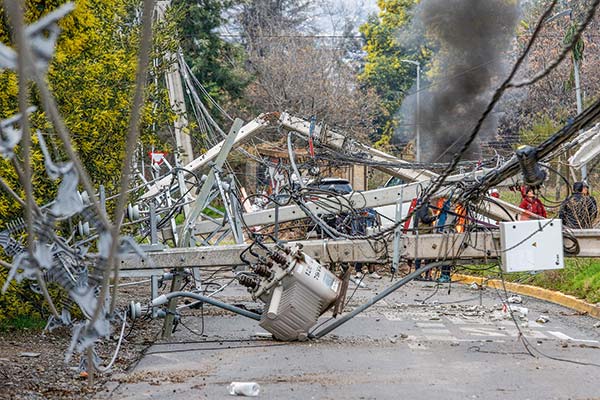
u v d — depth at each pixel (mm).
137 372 19922
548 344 23984
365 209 35938
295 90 97812
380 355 21953
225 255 24219
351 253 24391
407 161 41062
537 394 17312
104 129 28188
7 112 21406
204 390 17812
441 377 19047
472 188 23391
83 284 13680
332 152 39531
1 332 23734
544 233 23297
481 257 23969
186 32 94875
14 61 8547
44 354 21172
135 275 24250
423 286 40562
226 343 24062
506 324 28219
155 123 33188
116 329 25938
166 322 24891
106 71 29094
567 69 76812
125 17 33875
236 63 101500
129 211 25531
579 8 71312
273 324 23750
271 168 45812
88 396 17094
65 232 21969
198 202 27703
